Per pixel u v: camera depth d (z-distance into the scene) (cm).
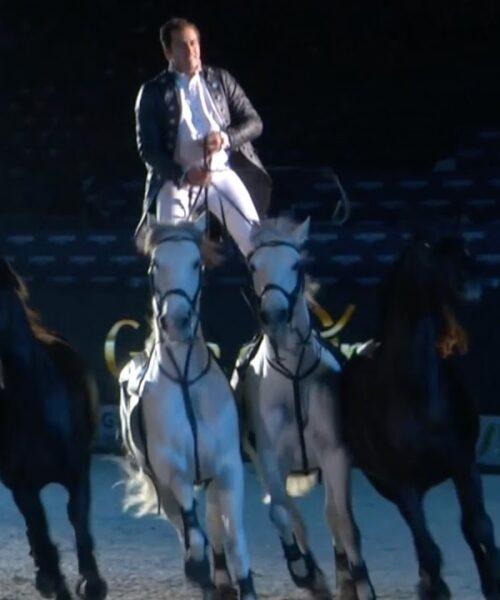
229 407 852
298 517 918
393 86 2286
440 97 2248
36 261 1705
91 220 2056
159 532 1180
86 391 909
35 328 911
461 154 2044
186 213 952
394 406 822
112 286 1605
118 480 1429
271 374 880
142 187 2102
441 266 798
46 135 2261
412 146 2198
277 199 2034
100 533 1177
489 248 1628
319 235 1698
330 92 2297
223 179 956
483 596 906
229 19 2388
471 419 838
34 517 870
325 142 2222
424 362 816
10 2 2409
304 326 870
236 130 960
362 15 2356
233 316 1526
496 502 1279
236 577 838
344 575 920
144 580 1009
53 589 875
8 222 2050
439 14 2322
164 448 840
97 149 2242
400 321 823
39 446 863
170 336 823
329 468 878
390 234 1694
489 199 1952
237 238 955
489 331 1455
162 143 965
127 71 2336
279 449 887
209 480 868
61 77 2341
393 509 1264
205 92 966
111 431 1577
